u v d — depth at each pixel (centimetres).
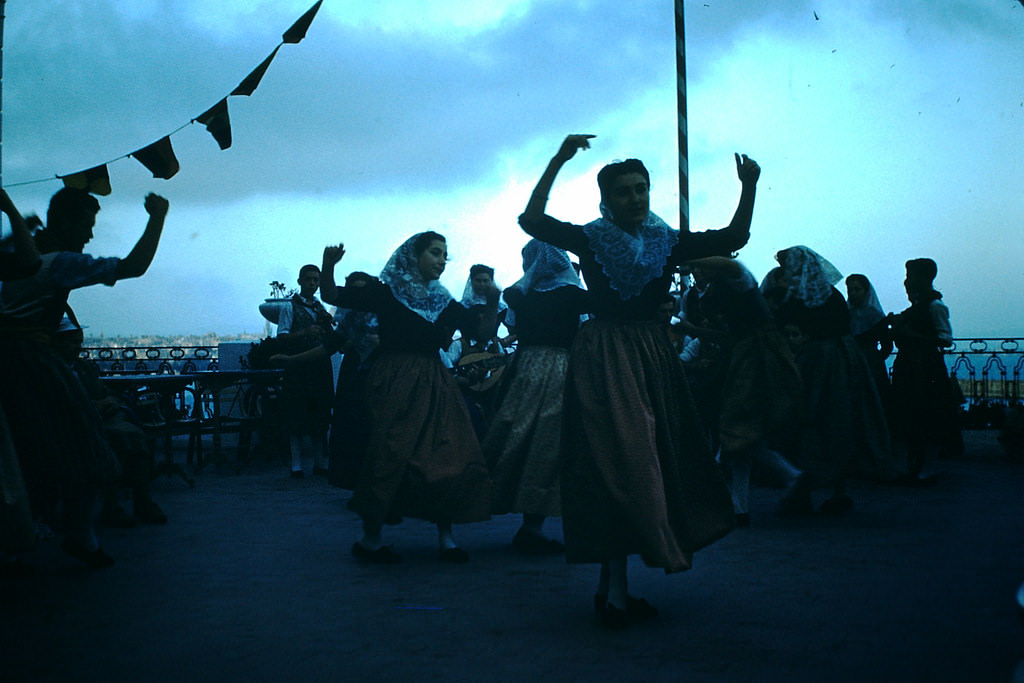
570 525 359
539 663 315
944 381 745
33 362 425
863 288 772
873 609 375
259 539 544
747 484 579
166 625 367
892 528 552
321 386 851
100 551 471
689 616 369
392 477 479
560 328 524
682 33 1041
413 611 384
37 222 440
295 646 338
